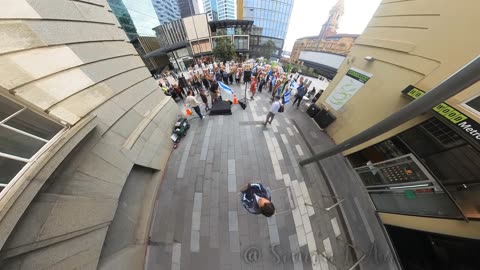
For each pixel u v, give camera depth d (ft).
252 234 13.14
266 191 11.93
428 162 11.94
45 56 8.54
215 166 17.92
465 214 9.71
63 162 8.54
